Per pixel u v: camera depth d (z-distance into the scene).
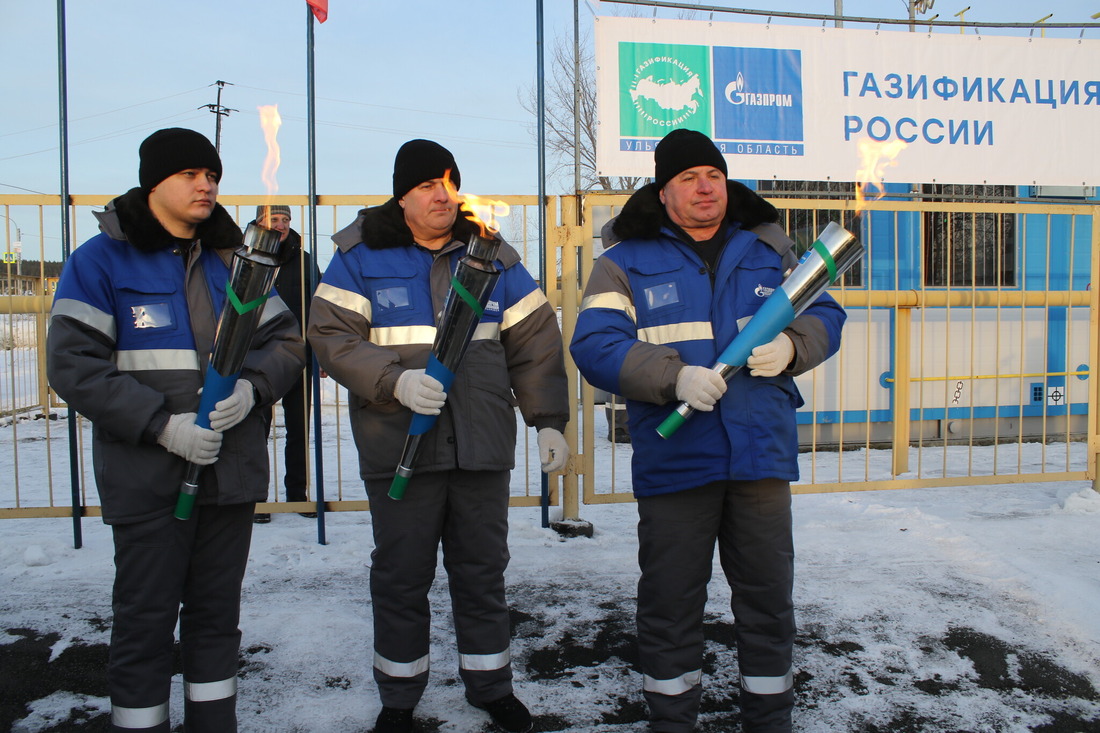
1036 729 2.67
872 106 5.73
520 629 3.38
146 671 2.24
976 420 7.52
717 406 2.39
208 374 2.18
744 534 2.45
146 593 2.22
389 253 2.61
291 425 5.07
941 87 5.75
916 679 2.97
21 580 3.87
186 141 2.28
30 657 3.08
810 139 5.70
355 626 3.38
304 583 3.86
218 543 2.36
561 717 2.72
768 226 2.61
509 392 2.66
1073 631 3.28
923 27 6.75
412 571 2.55
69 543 4.46
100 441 2.26
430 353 2.48
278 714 2.72
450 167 2.58
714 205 2.46
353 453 7.82
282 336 2.54
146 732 2.23
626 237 2.55
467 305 2.25
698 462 2.39
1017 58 5.79
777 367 2.30
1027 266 7.40
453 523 2.62
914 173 5.76
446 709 2.76
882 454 7.16
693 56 5.57
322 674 2.99
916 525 4.65
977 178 5.79
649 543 2.48
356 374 2.42
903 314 6.05
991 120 5.79
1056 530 4.59
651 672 2.49
